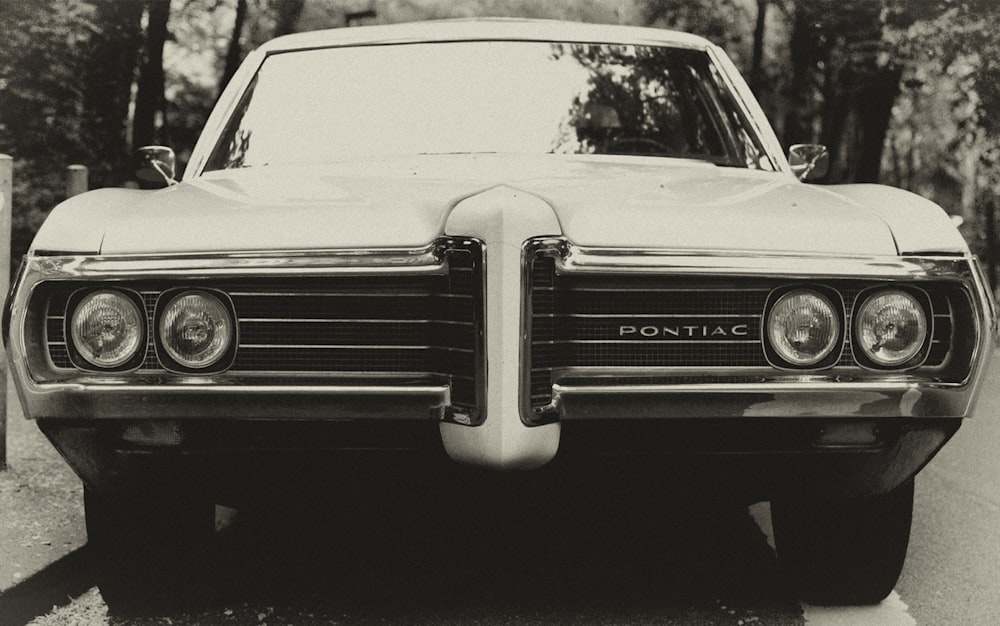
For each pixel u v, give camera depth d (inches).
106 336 142.5
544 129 188.2
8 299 144.6
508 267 134.3
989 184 967.6
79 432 145.2
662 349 140.8
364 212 143.8
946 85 954.1
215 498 153.6
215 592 173.9
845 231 144.9
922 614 166.9
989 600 173.3
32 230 914.7
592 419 139.3
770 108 983.0
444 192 148.8
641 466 142.4
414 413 138.5
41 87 912.9
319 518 220.7
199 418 141.4
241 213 146.9
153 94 911.7
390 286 139.8
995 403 387.9
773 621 160.7
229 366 141.9
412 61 198.5
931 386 142.2
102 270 141.5
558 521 215.5
